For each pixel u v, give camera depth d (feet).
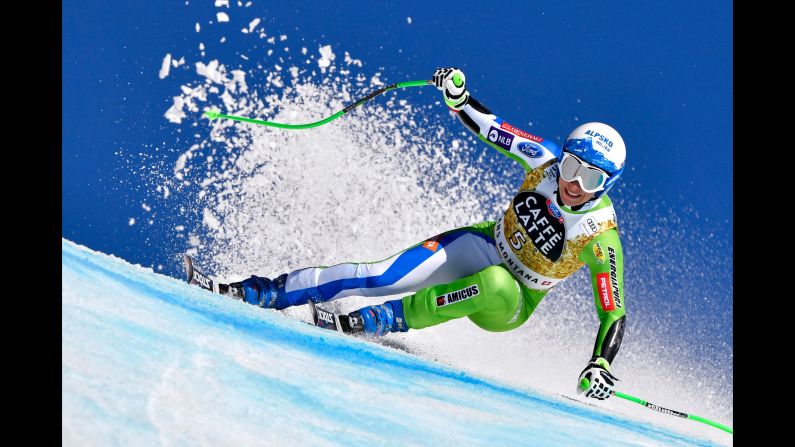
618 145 47.16
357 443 28.89
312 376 34.42
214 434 26.27
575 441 36.50
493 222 53.06
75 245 41.91
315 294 50.55
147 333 31.96
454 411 35.81
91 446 23.36
